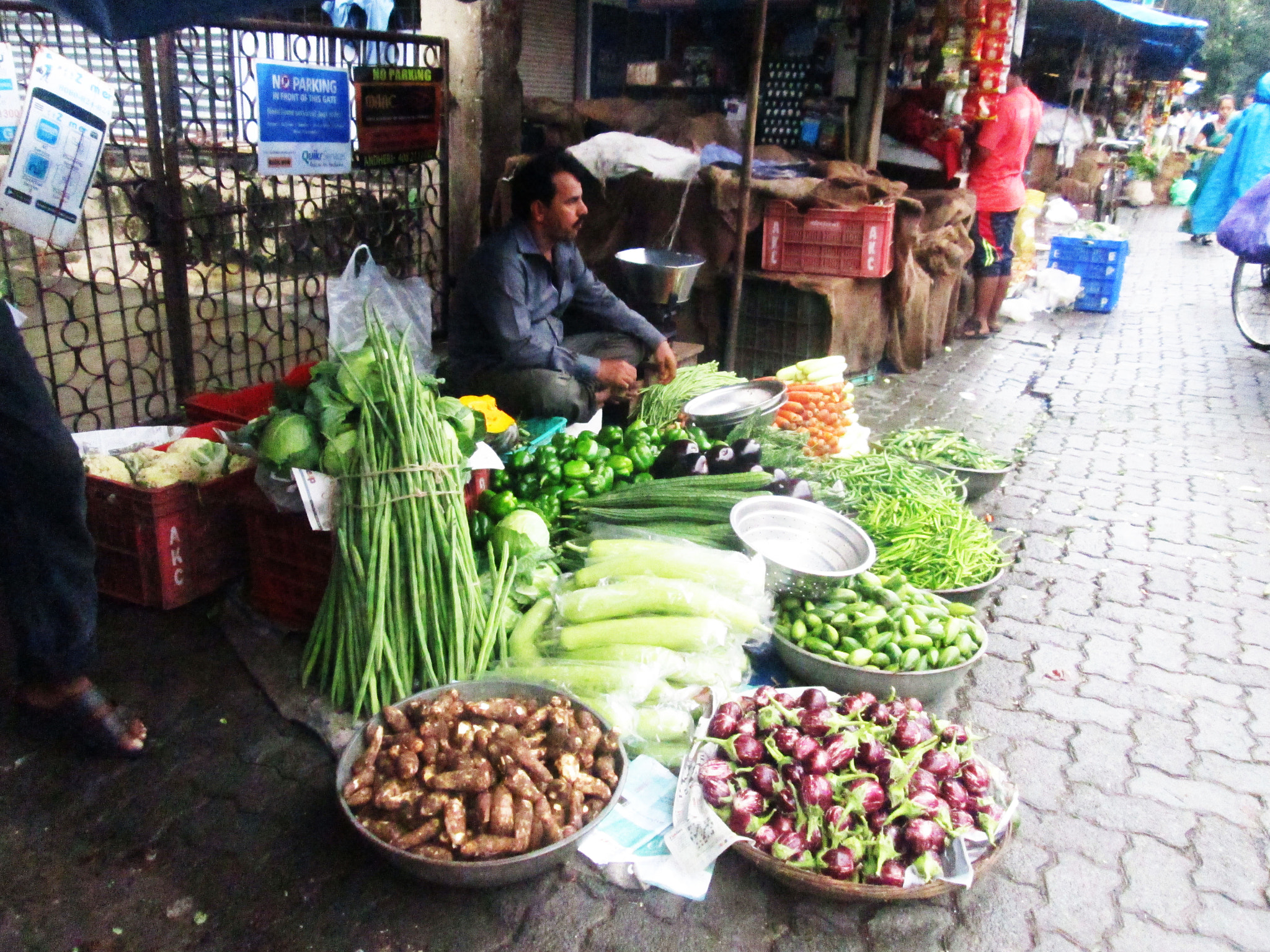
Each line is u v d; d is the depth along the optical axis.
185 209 4.48
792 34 7.99
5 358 2.20
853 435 4.94
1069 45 14.88
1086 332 8.71
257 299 5.46
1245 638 3.54
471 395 4.20
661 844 2.36
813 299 5.94
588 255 6.23
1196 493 4.93
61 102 3.32
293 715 2.77
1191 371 7.39
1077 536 4.37
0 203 3.42
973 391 6.64
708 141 6.44
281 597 3.12
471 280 4.21
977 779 2.38
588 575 3.01
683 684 2.79
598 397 4.51
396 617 2.68
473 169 5.97
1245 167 11.27
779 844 2.18
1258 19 36.47
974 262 8.05
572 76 10.16
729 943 2.15
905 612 2.98
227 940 2.11
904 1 7.33
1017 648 3.41
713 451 3.73
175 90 4.20
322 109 4.77
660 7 8.65
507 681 2.58
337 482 2.70
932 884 2.14
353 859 2.34
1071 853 2.47
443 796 2.17
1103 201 15.60
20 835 2.36
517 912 2.21
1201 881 2.40
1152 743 2.92
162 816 2.44
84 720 2.55
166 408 4.63
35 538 2.33
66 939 2.09
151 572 3.19
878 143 7.15
